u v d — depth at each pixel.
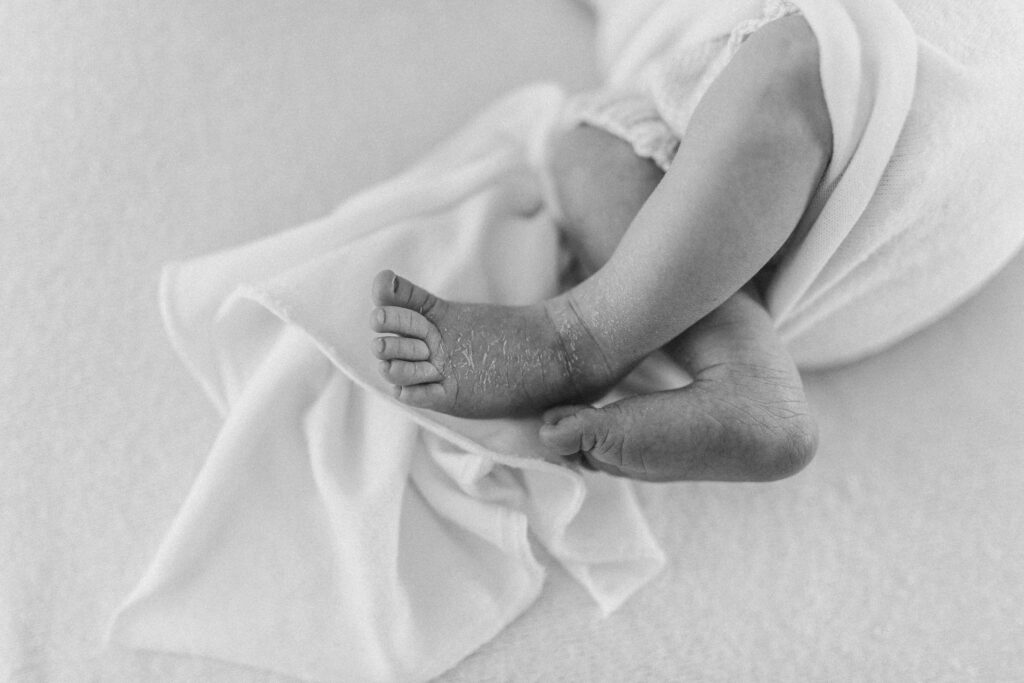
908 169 0.46
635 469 0.47
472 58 0.59
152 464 0.50
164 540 0.48
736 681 0.48
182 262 0.52
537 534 0.49
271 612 0.48
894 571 0.50
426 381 0.46
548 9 0.60
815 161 0.45
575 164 0.50
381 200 0.51
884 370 0.54
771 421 0.46
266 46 0.58
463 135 0.56
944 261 0.50
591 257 0.50
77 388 0.51
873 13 0.45
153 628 0.48
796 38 0.45
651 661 0.48
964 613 0.49
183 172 0.55
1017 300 0.54
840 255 0.48
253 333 0.50
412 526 0.48
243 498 0.48
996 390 0.53
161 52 0.57
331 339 0.48
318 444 0.48
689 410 0.46
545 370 0.47
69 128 0.55
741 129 0.45
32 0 0.57
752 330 0.48
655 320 0.46
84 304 0.52
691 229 0.45
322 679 0.47
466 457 0.47
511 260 0.51
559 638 0.48
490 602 0.48
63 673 0.47
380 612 0.47
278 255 0.51
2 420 0.50
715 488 0.51
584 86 0.59
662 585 0.49
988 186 0.49
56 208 0.54
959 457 0.52
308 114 0.57
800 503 0.51
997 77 0.47
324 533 0.48
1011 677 0.48
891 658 0.49
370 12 0.59
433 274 0.50
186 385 0.52
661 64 0.50
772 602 0.49
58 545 0.49
